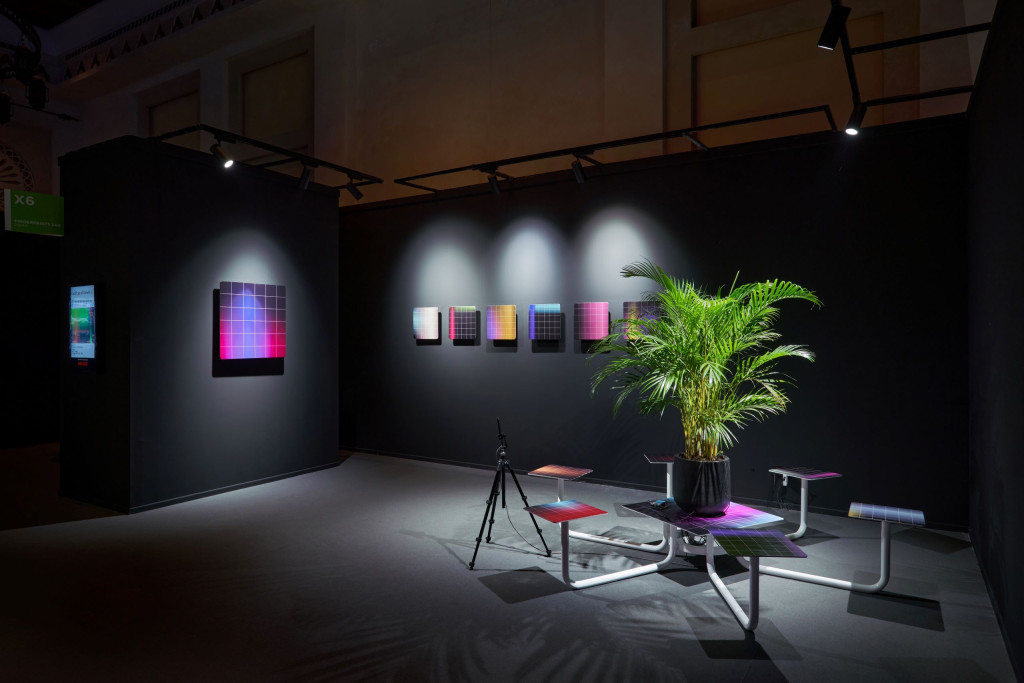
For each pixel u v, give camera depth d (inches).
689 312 140.0
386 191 320.2
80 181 201.8
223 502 201.0
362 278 287.3
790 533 166.9
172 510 191.5
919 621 116.0
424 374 268.2
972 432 158.7
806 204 188.7
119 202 189.2
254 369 223.6
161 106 427.5
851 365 182.5
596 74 261.4
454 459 259.1
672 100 243.0
